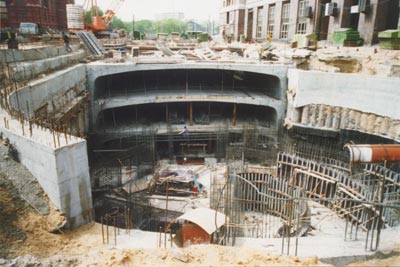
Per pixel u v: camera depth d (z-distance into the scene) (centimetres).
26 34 3359
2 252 890
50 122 1327
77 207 1130
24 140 1134
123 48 3797
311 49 2947
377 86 2238
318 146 2541
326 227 1766
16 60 1903
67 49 2727
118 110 3177
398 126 2158
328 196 2048
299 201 1861
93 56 3089
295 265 909
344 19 3114
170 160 2786
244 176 2259
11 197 1045
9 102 1357
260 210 2170
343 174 2003
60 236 1045
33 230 1001
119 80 3341
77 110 2116
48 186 1093
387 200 1577
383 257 1012
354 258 1022
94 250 1006
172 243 1118
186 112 3312
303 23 3697
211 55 3397
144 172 2420
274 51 3281
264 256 949
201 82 3559
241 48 3934
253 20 4872
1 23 4100
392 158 1080
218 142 2783
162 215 1828
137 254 958
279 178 2191
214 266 898
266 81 3219
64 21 5019
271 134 2884
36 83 1678
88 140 2436
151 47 4181
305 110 2609
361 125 2377
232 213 1650
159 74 3488
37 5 4356
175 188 2200
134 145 2634
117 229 1173
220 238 1174
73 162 1094
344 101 2431
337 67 2652
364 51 2552
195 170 2566
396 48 2428
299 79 2573
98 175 2177
